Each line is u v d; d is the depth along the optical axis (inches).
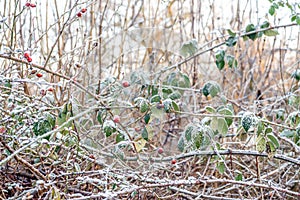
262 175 86.0
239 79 127.2
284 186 83.5
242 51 129.7
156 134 101.7
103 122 76.6
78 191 69.0
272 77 126.5
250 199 71.7
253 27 99.3
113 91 80.8
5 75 72.9
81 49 84.7
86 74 92.1
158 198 68.1
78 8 89.1
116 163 77.7
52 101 73.6
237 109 111.9
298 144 84.8
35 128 65.6
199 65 118.3
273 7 94.5
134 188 62.9
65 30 98.6
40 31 93.8
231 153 75.9
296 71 97.5
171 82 94.5
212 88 88.3
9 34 82.7
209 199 74.9
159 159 79.7
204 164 91.4
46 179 63.9
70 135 66.4
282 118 91.4
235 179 76.5
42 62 87.0
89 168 79.9
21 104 70.2
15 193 64.5
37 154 67.7
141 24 135.0
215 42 127.8
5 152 66.6
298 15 92.8
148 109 76.0
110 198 60.4
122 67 107.3
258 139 72.3
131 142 72.6
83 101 85.0
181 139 77.9
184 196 74.5
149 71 110.1
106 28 102.6
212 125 77.2
